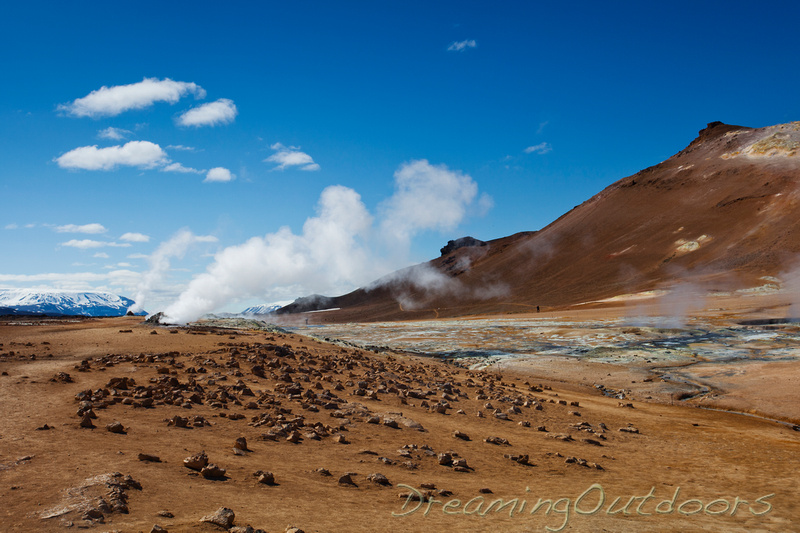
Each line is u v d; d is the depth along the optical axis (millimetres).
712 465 17531
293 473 12227
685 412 28781
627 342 58031
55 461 11055
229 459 12586
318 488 11352
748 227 195125
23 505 8562
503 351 56844
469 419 21453
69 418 14891
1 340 33719
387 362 38156
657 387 36406
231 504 9625
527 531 10094
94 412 15539
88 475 10211
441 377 33406
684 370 41719
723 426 24828
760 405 29703
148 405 17266
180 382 21953
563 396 31562
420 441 16891
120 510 8609
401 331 84812
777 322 71062
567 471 15461
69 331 39812
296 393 21719
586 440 19719
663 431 23000
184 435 14312
